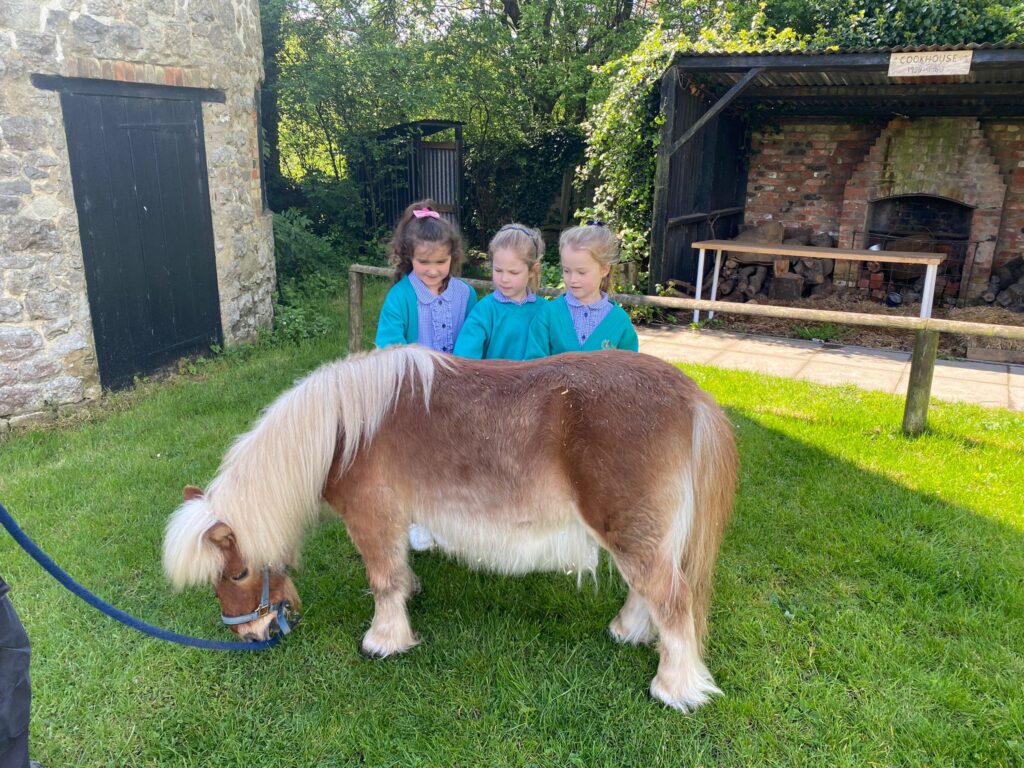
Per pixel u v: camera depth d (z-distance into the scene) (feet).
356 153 38.27
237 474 7.56
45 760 7.19
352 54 36.52
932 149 29.50
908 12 29.86
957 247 29.91
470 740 7.39
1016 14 28.55
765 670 8.20
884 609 9.12
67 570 10.25
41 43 15.29
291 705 7.93
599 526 7.23
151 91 18.22
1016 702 7.50
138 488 12.72
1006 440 14.26
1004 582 9.52
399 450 7.62
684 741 7.28
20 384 15.89
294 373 19.60
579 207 42.11
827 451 13.88
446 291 10.02
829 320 14.56
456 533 7.72
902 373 19.94
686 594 7.35
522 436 7.25
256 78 23.54
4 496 12.41
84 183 16.62
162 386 18.83
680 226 27.68
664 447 7.04
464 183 42.70
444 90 40.88
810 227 33.12
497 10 44.65
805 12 33.19
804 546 10.66
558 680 8.17
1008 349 22.08
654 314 26.73
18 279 15.57
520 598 9.78
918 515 11.28
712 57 23.17
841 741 7.22
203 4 19.75
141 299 18.56
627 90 25.29
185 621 9.27
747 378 18.86
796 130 32.30
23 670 5.88
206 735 7.53
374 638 8.55
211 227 21.01
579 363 7.52
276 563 7.77
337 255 35.73
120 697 7.95
